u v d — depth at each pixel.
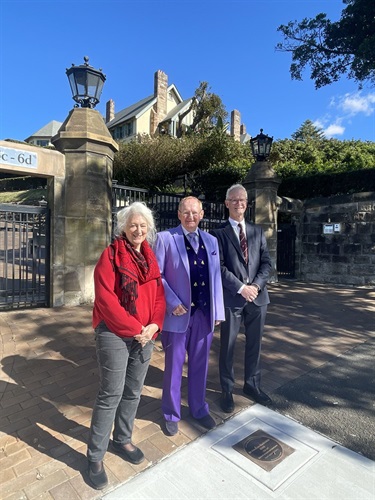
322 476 2.14
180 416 2.61
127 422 2.28
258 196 9.03
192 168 14.99
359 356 4.11
